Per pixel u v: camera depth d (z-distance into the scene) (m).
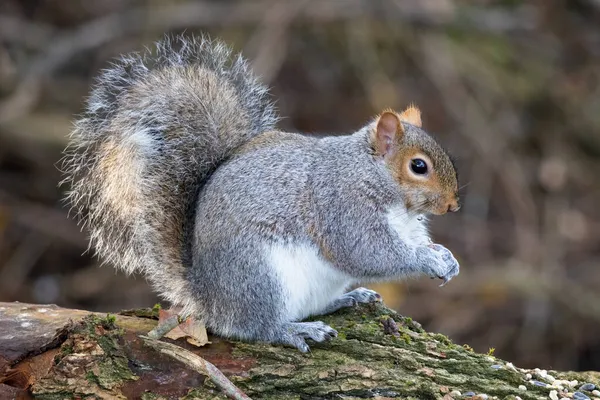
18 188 19.88
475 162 20.67
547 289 18.42
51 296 18.52
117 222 9.58
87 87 20.81
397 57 22.30
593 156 22.03
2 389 8.14
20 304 8.94
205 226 9.04
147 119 9.61
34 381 8.20
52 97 20.66
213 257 8.94
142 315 8.95
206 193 9.20
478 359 8.51
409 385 8.27
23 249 19.25
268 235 8.97
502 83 21.69
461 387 8.30
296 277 9.04
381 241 9.47
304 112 21.66
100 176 9.69
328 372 8.38
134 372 8.24
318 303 9.39
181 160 9.59
